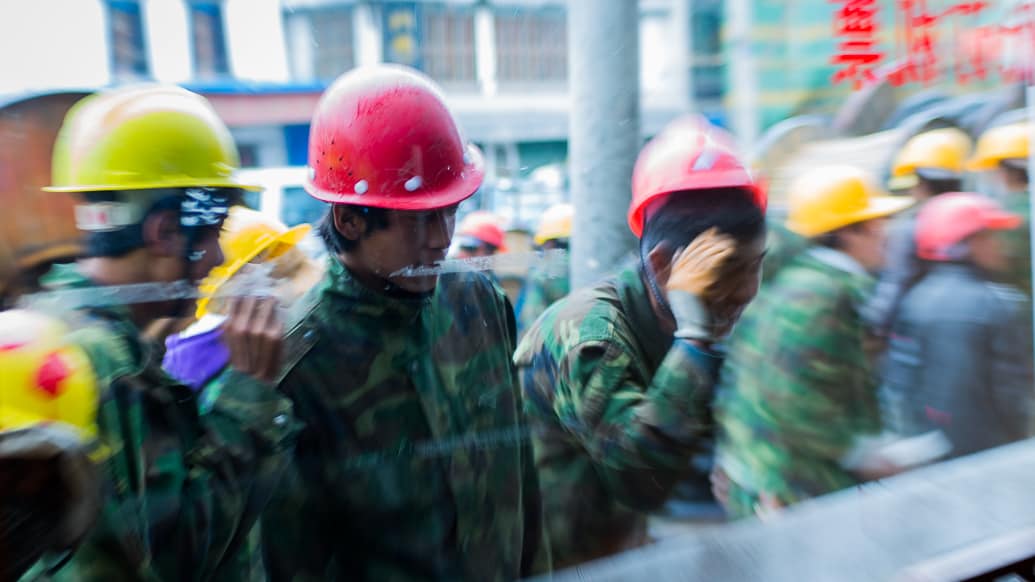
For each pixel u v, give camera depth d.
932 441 1.64
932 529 1.44
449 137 1.17
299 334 1.09
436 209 1.15
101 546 0.88
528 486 1.33
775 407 1.42
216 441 0.98
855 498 1.48
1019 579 1.38
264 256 1.05
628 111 1.29
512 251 1.29
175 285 0.97
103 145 0.93
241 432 1.00
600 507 1.31
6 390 0.82
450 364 1.23
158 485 0.93
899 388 1.63
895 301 1.60
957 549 1.40
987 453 1.72
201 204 0.98
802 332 1.46
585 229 1.30
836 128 1.56
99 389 0.89
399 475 1.14
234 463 0.99
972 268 1.73
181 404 0.97
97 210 0.92
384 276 1.15
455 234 1.25
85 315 0.91
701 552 1.31
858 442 1.51
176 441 0.95
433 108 1.16
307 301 1.11
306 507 1.08
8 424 0.82
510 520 1.28
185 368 0.97
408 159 1.13
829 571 1.31
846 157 1.58
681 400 1.31
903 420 1.62
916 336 1.63
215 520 0.97
